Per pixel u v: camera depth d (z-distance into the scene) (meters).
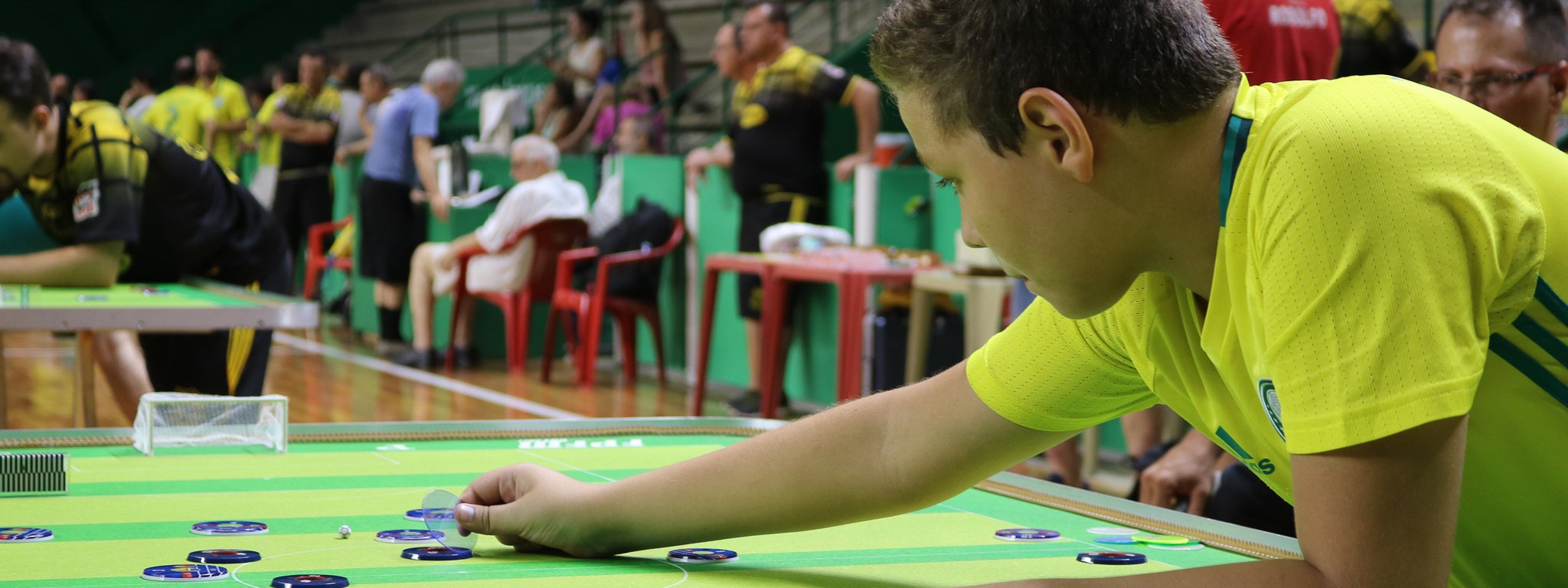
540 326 8.12
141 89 13.52
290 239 9.55
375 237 8.04
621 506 1.36
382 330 8.16
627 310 7.04
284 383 6.79
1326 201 0.86
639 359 7.65
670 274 7.31
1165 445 3.31
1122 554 1.38
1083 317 1.06
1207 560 1.39
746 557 1.39
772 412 6.00
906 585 1.26
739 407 6.20
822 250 5.93
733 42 6.46
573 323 7.68
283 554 1.34
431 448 2.07
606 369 7.71
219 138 11.27
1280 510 2.57
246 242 3.81
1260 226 0.91
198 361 3.71
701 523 1.36
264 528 1.47
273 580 1.20
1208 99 0.92
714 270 6.13
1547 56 2.38
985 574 1.31
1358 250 0.85
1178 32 0.91
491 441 2.15
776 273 5.85
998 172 0.97
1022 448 1.29
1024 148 0.95
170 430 2.00
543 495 1.38
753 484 1.34
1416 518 0.86
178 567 1.26
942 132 0.99
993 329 4.99
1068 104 0.91
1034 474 4.67
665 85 9.48
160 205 3.60
